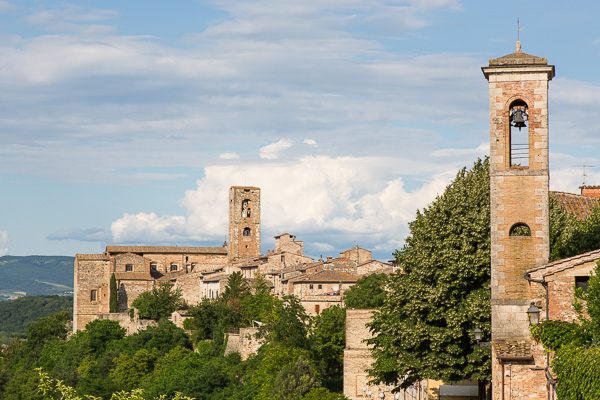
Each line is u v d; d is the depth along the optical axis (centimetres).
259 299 17338
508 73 5984
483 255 6519
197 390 13288
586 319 5066
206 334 17250
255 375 12362
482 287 6569
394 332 6912
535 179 5894
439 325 6719
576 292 5153
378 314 8062
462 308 6469
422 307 6638
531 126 5947
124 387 15638
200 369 14600
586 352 4162
